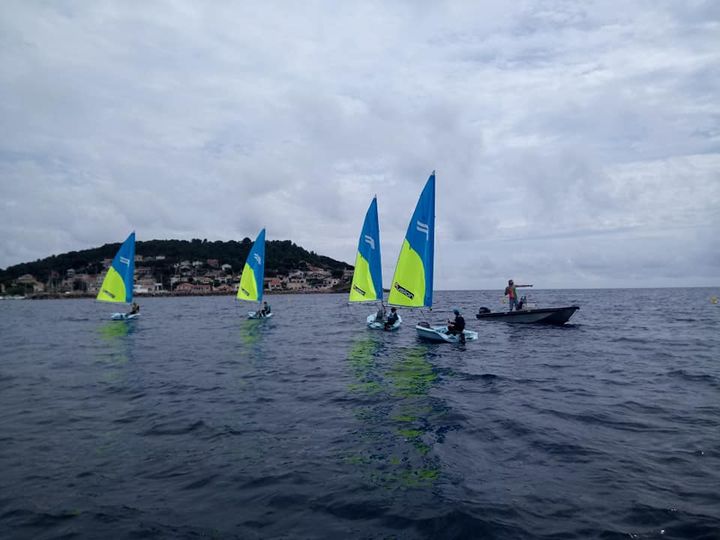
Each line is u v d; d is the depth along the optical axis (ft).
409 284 69.15
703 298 302.25
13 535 16.80
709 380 42.80
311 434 28.02
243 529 17.17
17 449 25.81
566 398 36.45
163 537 16.67
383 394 38.17
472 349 64.75
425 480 21.17
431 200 66.39
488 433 27.71
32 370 51.72
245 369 51.16
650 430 28.02
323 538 16.48
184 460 24.03
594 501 18.85
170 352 66.13
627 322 110.01
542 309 92.68
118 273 116.78
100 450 25.63
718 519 17.15
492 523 17.20
